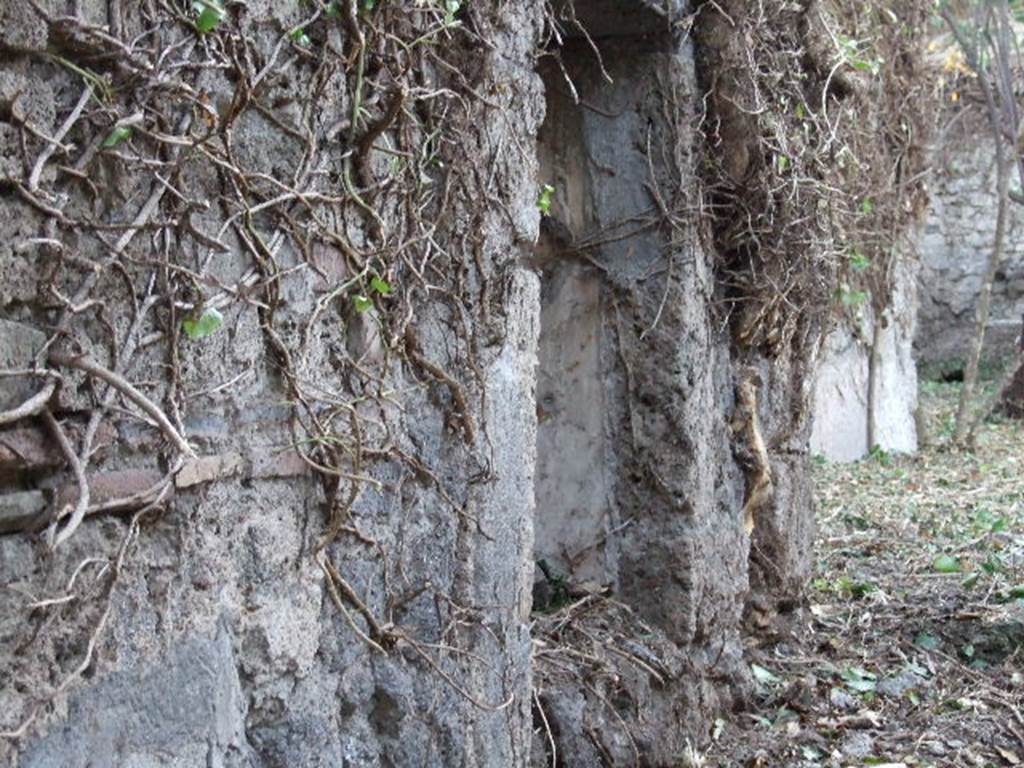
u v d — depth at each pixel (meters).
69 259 2.10
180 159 2.30
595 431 4.96
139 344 2.22
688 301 4.88
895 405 12.55
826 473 10.79
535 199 3.70
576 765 4.02
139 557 2.26
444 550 3.23
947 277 18.62
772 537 5.91
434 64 3.22
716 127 5.10
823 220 5.91
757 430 5.55
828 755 4.87
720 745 4.90
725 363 5.44
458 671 3.27
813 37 6.08
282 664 2.65
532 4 3.70
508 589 3.51
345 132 2.87
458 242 3.30
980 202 18.45
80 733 2.12
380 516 3.00
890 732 5.11
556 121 4.97
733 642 5.34
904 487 10.27
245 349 2.52
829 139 5.87
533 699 4.01
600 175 4.94
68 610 2.10
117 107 2.18
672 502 4.87
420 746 3.09
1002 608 6.43
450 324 3.28
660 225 4.89
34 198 2.02
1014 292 18.58
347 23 2.81
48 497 2.06
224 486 2.47
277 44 2.61
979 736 5.07
